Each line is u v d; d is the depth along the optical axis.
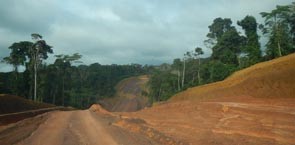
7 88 78.44
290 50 66.88
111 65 189.38
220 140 15.60
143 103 129.12
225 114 25.67
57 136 18.16
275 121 19.34
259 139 15.21
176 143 14.92
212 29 97.31
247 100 34.06
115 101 143.62
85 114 36.81
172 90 95.31
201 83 78.50
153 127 21.91
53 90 96.06
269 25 67.62
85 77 151.38
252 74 47.16
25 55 78.44
